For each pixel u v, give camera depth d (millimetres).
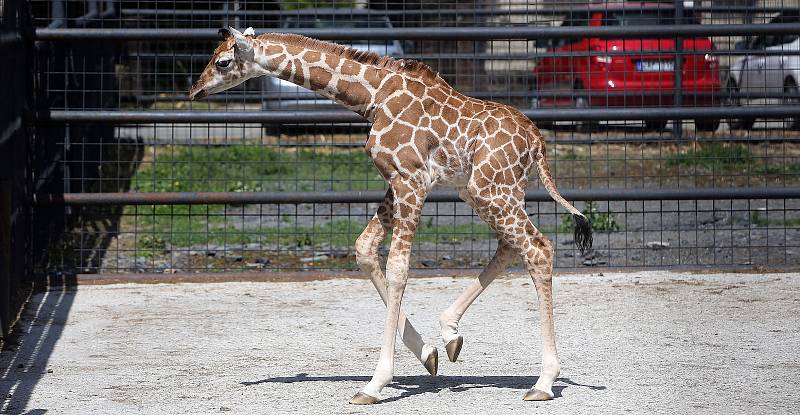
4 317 9750
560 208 17516
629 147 20859
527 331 10148
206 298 11766
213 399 7906
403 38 12727
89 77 17516
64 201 12430
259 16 20688
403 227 7949
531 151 7996
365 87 8180
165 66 23734
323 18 21141
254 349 9523
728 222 16188
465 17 20766
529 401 7758
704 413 7391
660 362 8891
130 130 23562
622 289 11984
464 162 7957
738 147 17031
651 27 12680
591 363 8906
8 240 9875
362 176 19609
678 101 13820
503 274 12875
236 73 8328
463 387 8219
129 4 22375
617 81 19422
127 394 8055
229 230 15648
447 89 8164
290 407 7676
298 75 8273
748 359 8930
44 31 12234
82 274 12539
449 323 8406
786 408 7473
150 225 16328
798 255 13773
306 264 13820
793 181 18047
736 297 11492
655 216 16797
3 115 10266
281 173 19922
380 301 11586
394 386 8273
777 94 13781
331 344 9719
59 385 8336
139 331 10250
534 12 13828
